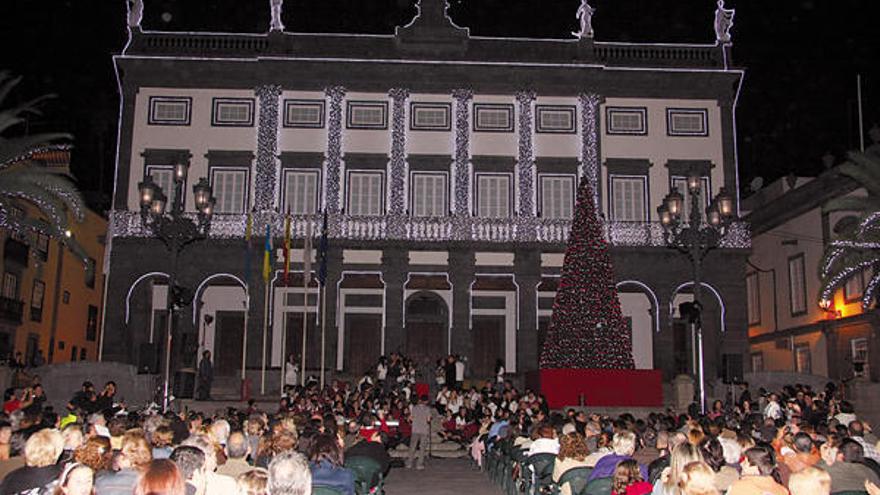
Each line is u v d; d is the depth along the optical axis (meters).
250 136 40.69
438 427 28.45
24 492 7.08
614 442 9.55
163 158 40.12
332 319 39.19
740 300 40.03
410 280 41.25
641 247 39.91
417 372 36.66
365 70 41.16
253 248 39.25
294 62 40.72
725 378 29.61
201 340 41.06
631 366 29.95
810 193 39.56
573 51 41.91
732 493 7.28
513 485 14.80
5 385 27.53
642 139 41.72
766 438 13.62
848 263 27.77
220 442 10.58
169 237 26.52
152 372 30.47
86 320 51.66
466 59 41.41
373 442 12.42
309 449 8.82
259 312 38.81
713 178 41.41
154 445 9.55
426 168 40.88
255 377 36.62
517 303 39.59
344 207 40.28
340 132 40.81
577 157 41.25
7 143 26.12
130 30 40.94
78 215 27.36
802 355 40.72
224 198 40.09
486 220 39.84
